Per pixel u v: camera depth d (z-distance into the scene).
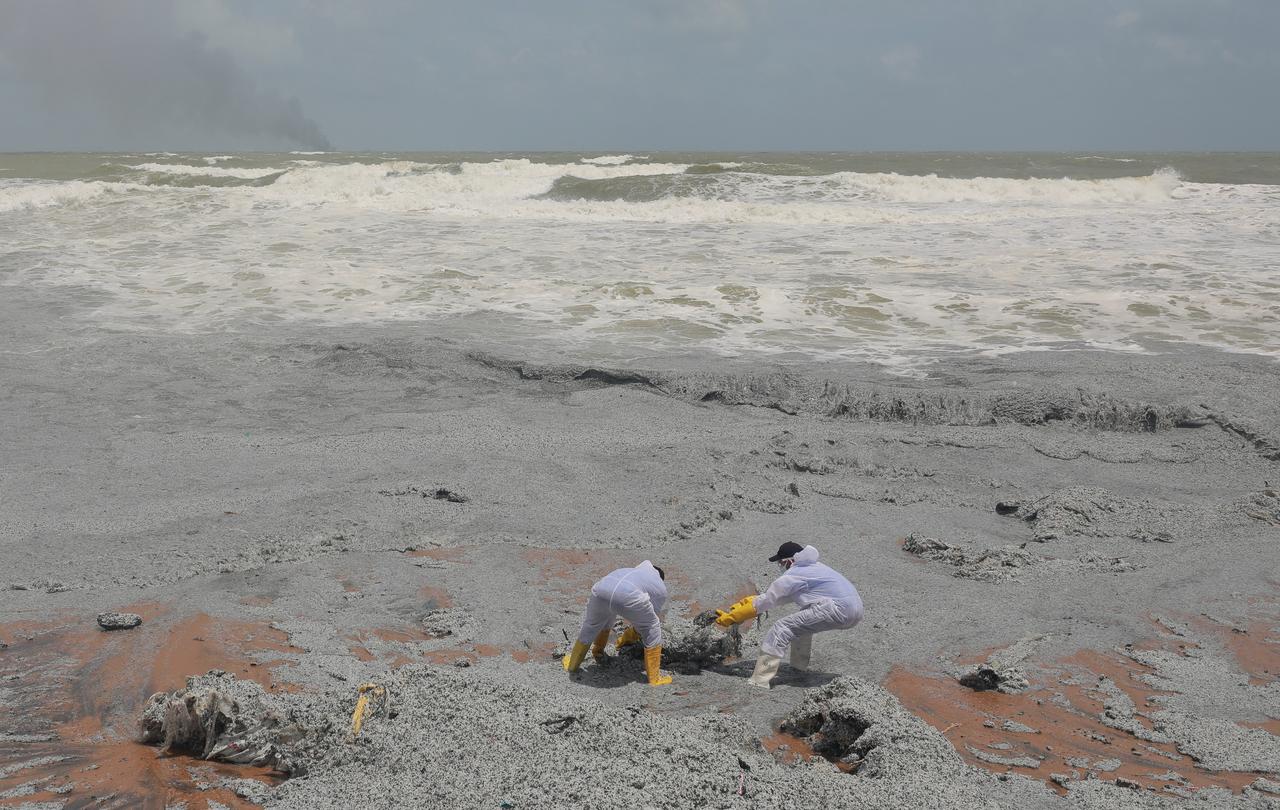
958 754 4.82
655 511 8.60
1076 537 8.43
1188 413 11.37
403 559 7.54
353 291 17.19
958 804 4.21
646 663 5.79
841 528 8.48
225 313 15.82
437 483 9.09
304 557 7.49
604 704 5.14
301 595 6.80
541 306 16.31
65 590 6.86
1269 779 4.83
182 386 12.39
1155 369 12.68
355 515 8.34
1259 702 5.72
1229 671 6.13
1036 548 8.17
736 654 6.22
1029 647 6.40
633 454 10.06
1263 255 19.67
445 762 4.37
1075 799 4.55
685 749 4.39
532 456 9.95
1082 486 9.57
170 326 15.12
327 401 11.91
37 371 12.84
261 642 6.08
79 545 7.64
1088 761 5.01
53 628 6.30
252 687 5.15
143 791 4.47
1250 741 5.22
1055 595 7.21
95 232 22.66
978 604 7.04
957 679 5.96
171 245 20.98
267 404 11.78
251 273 18.19
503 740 4.48
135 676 5.62
